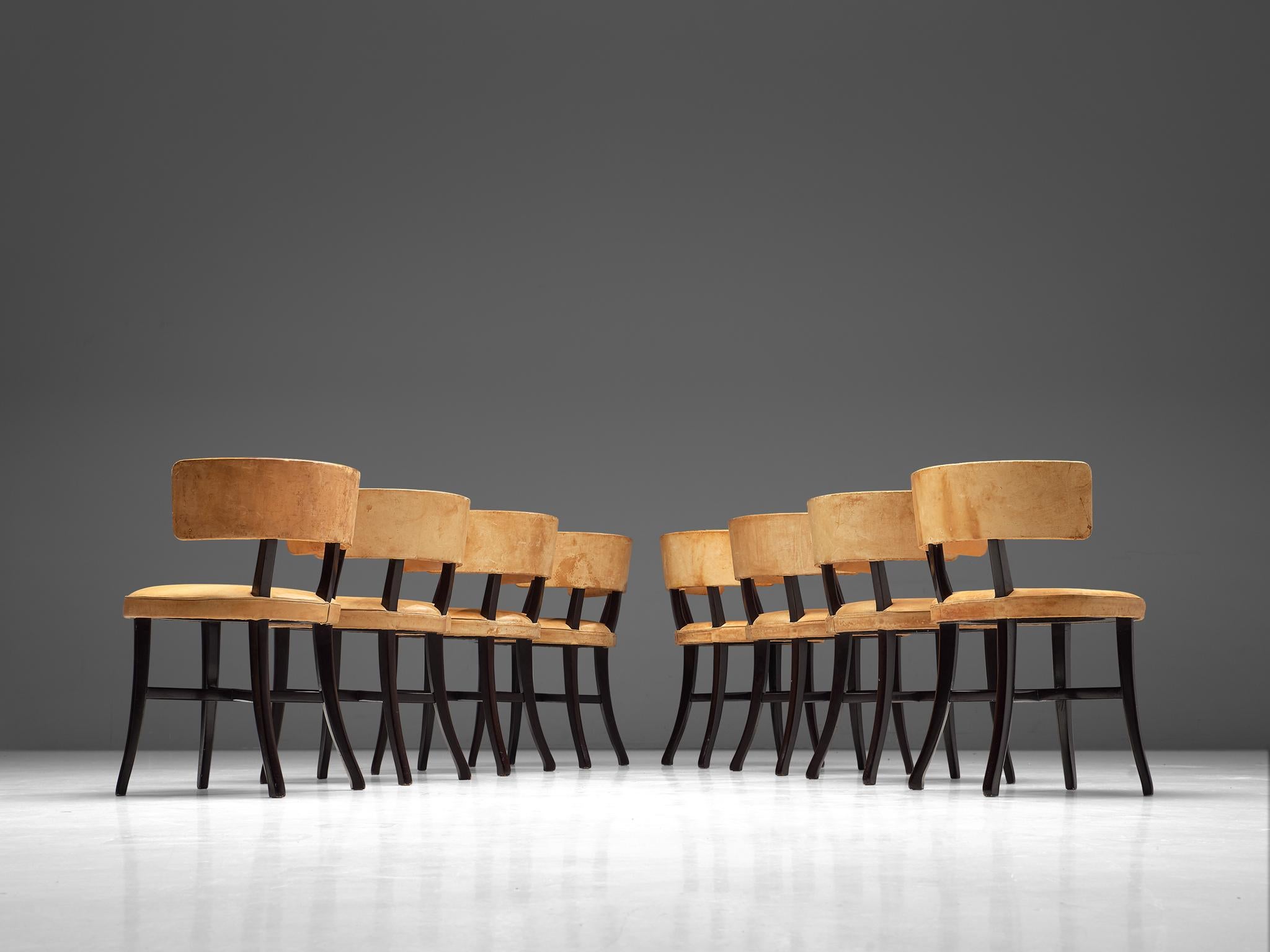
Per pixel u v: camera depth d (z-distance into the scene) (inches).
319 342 283.6
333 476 127.2
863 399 281.1
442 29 293.0
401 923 57.1
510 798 125.0
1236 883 68.2
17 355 279.6
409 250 287.1
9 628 271.0
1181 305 277.6
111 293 282.4
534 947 52.3
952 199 284.7
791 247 286.0
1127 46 285.1
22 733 268.2
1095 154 283.0
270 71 290.7
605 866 74.2
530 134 290.8
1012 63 287.0
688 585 195.0
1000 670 126.9
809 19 291.4
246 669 269.6
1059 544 270.1
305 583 272.5
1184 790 136.6
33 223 283.4
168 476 277.6
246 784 151.5
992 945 52.8
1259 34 282.7
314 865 75.2
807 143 288.7
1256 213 279.1
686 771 182.7
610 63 292.7
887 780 156.1
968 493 125.4
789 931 55.4
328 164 288.7
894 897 63.7
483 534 169.3
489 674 170.1
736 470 280.7
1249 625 267.0
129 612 125.9
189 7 291.0
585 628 193.3
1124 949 52.1
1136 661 267.1
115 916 59.0
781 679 207.9
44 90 287.3
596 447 282.0
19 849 83.1
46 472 276.2
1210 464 272.5
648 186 289.3
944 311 281.9
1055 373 277.9
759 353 283.6
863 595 272.8
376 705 270.2
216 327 282.7
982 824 97.7
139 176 286.0
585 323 285.7
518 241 288.0
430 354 284.4
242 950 51.9
